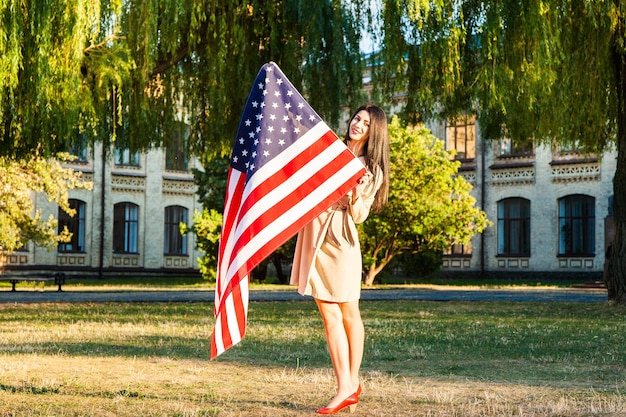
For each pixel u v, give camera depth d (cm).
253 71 1445
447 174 2566
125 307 1441
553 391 481
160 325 992
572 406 423
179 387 488
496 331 938
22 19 1010
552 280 3472
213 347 388
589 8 1241
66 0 1029
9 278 2286
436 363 627
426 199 2528
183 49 1431
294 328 964
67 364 595
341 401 396
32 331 895
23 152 1319
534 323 1077
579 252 3428
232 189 423
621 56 1398
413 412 405
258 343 773
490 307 1487
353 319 421
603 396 462
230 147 1541
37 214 2598
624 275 1470
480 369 590
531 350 725
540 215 3531
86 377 528
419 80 1444
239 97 1443
